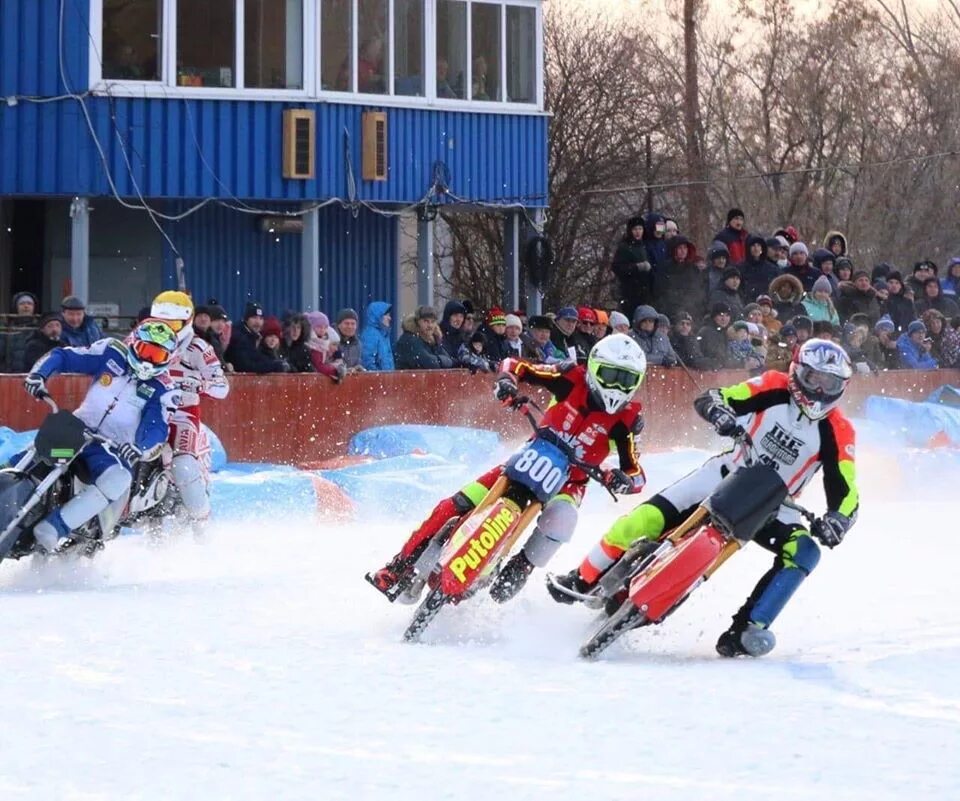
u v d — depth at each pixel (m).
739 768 8.91
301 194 30.48
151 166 29.22
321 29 30.56
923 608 14.80
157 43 29.22
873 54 63.00
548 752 9.18
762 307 29.30
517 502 13.03
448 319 26.33
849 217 60.81
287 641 12.48
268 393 23.34
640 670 11.71
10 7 28.47
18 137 28.55
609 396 13.05
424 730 9.62
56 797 8.23
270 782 8.53
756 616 12.41
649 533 12.88
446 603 12.71
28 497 15.34
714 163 60.41
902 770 8.92
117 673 11.09
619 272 29.77
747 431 12.84
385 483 21.91
